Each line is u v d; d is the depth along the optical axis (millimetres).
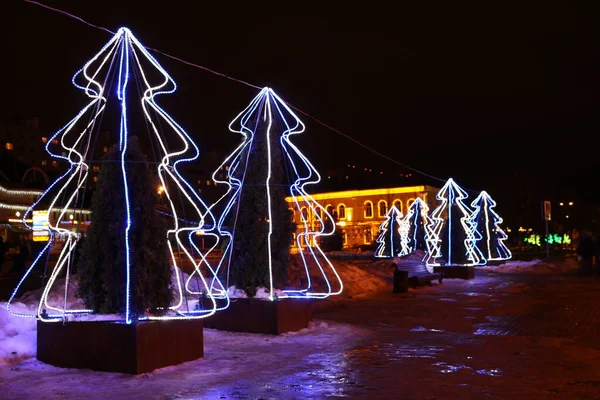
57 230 8180
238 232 10836
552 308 14516
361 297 17422
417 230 37188
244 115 11336
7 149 92250
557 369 7480
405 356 8320
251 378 6969
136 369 6980
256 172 10914
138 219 7527
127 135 7547
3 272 23266
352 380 6898
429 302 16047
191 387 6516
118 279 7535
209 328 10648
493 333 10602
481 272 29688
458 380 6898
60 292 12102
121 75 7648
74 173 7945
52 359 7418
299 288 12070
